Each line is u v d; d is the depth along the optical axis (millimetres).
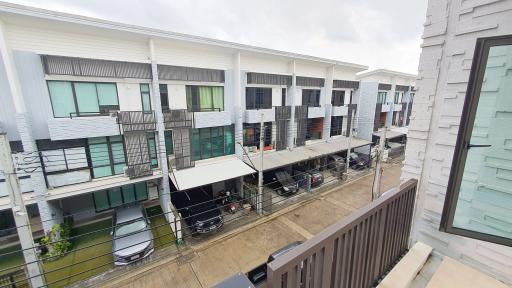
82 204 11234
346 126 20078
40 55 8102
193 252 9375
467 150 2139
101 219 11633
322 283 1854
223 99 12828
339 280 2051
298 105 15906
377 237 2459
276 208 12891
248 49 12375
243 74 13086
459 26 2584
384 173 18234
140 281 7949
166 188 11242
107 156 10273
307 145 17344
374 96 20500
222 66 12500
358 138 20625
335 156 19172
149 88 10508
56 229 9258
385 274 2801
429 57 2891
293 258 1523
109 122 9508
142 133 10430
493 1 2293
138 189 12445
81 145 9672
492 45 1903
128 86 10055
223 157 13469
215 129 13102
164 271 8391
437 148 2912
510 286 2346
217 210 11031
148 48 10219
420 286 2523
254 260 8961
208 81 11961
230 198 13375
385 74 22141
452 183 2270
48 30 8320
